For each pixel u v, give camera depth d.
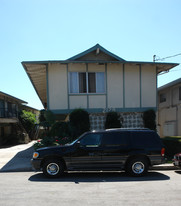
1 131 21.55
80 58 12.53
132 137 6.67
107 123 11.75
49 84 11.81
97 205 4.08
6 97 21.95
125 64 12.46
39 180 6.14
